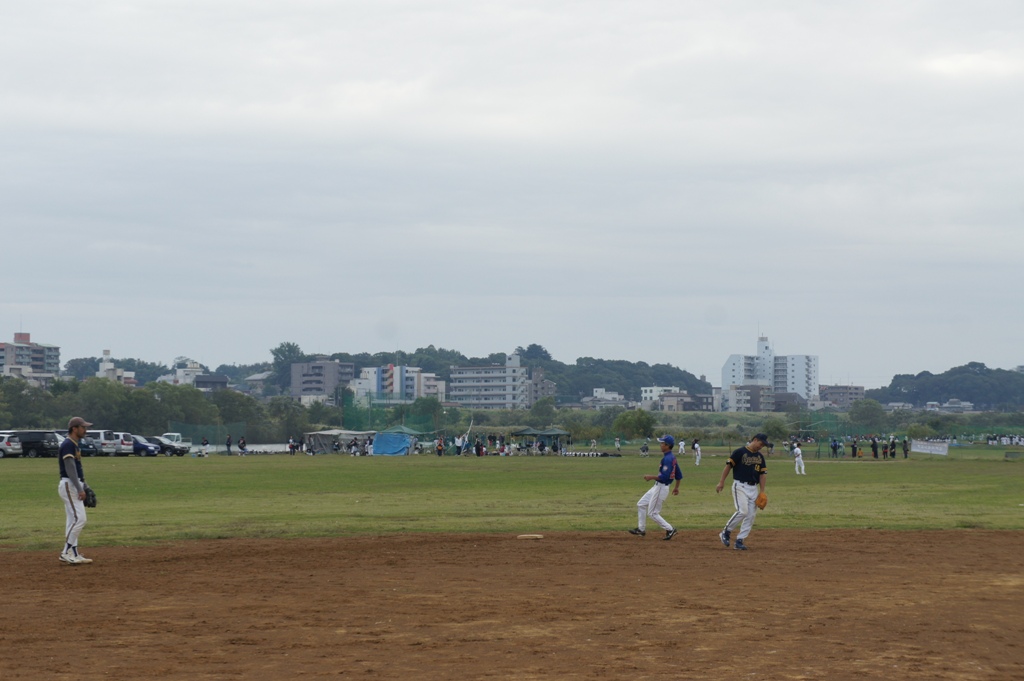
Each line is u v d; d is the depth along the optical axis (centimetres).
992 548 2217
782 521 2870
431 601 1536
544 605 1500
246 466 6912
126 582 1734
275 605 1507
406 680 1069
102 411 15712
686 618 1402
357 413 12381
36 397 15938
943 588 1658
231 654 1195
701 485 4816
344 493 4125
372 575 1806
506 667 1125
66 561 1959
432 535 2475
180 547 2241
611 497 3906
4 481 4875
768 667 1123
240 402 18812
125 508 3341
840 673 1097
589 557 2053
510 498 3847
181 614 1441
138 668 1126
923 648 1220
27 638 1284
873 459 9275
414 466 7038
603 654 1188
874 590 1638
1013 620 1394
